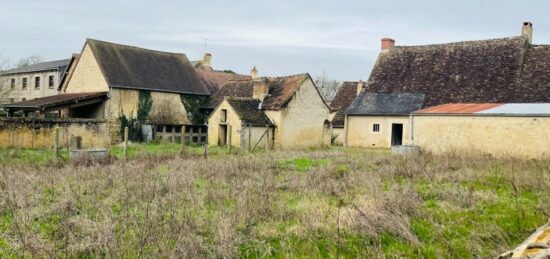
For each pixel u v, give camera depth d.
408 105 30.42
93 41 32.06
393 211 7.38
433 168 13.22
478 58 31.42
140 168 13.60
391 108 30.73
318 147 30.33
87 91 31.86
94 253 5.82
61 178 11.33
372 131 31.28
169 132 32.88
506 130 20.27
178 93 34.19
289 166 15.30
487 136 20.78
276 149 27.19
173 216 6.88
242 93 35.06
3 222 7.11
